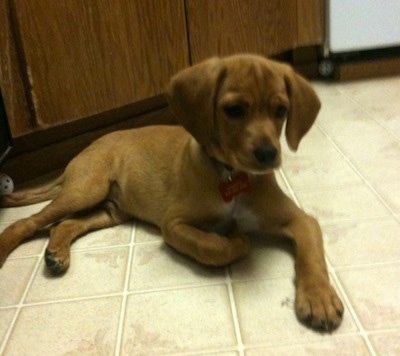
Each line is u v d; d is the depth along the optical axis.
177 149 0.61
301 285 0.47
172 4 0.87
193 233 0.53
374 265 0.52
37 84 0.73
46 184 0.78
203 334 0.45
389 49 1.21
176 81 0.53
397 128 0.88
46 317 0.48
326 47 1.18
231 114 0.50
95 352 0.44
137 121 0.95
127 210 0.65
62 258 0.55
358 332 0.43
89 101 0.79
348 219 0.61
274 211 0.56
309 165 0.77
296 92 0.53
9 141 0.70
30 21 0.70
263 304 0.48
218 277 0.52
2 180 0.72
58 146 0.83
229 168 0.54
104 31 0.78
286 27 1.13
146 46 0.85
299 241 0.52
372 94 1.07
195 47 0.93
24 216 0.69
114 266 0.55
